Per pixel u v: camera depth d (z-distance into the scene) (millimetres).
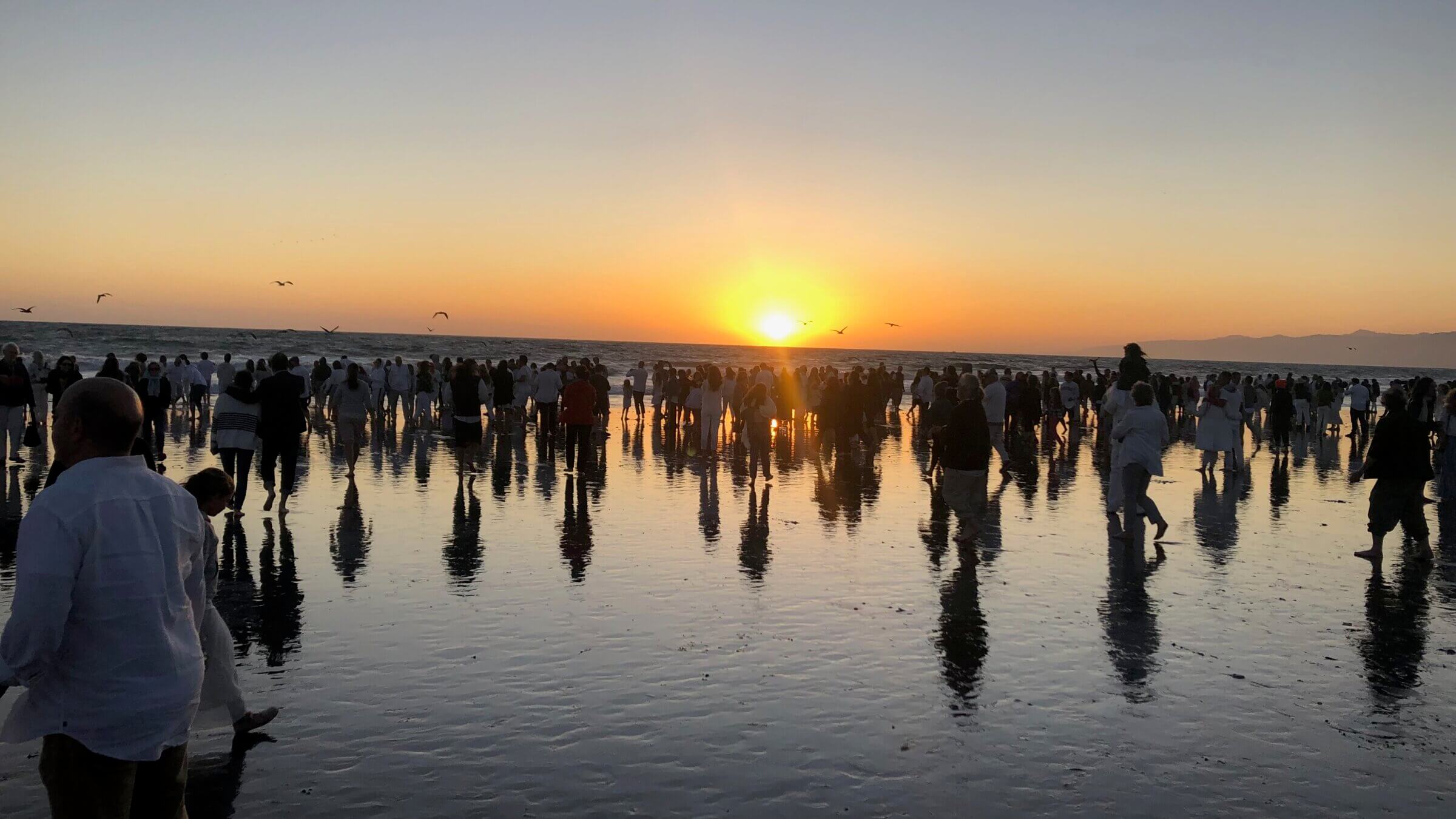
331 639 7102
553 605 8156
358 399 15234
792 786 4820
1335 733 5664
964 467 11133
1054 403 29031
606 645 7047
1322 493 16781
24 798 4566
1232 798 4793
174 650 3266
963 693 6215
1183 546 11336
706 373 20422
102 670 3123
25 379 16453
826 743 5375
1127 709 5996
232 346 105625
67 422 3246
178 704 3258
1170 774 5070
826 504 14125
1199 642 7449
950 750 5309
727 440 25188
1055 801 4715
